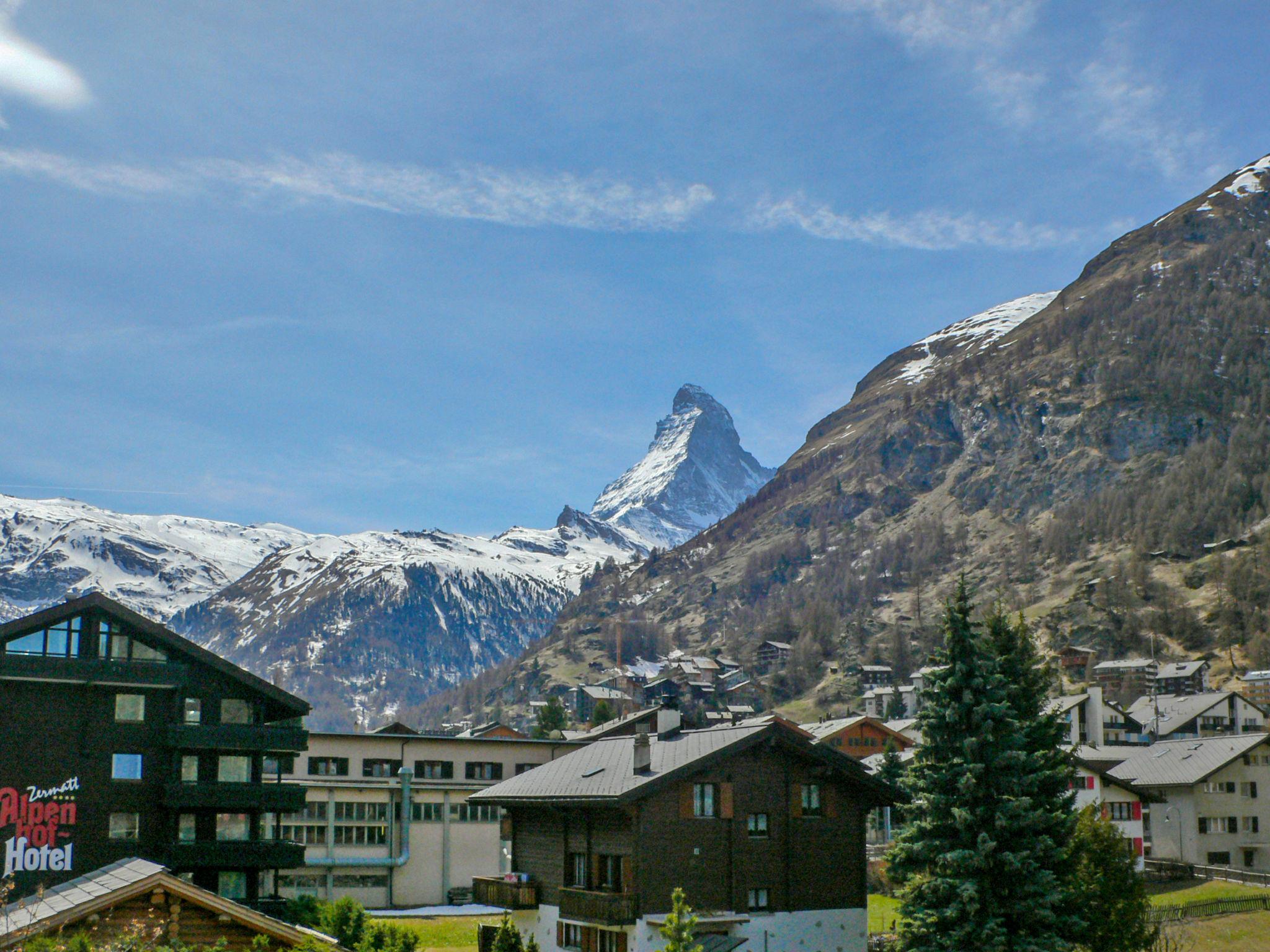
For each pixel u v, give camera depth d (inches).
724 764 2420.0
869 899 3587.6
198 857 2647.6
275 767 4234.7
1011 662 2529.5
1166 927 2955.2
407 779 4195.4
